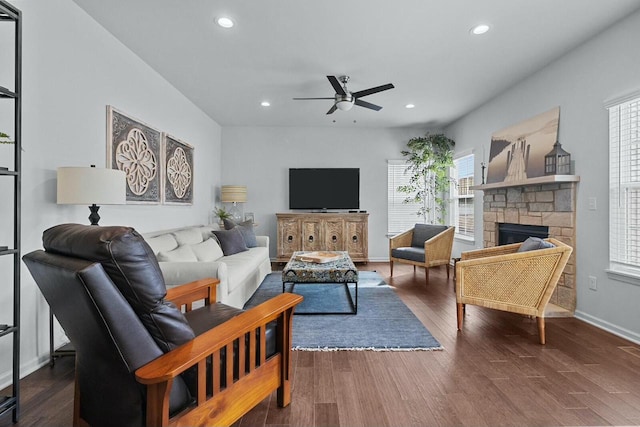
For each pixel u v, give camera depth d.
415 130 6.06
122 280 1.02
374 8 2.39
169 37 2.81
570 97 3.02
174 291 1.78
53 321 2.04
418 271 5.05
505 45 2.93
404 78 3.68
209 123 5.30
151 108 3.45
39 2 2.05
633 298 2.42
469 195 5.11
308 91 4.11
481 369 1.97
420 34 2.75
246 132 5.96
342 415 1.53
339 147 6.02
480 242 4.70
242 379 1.34
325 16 2.49
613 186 2.61
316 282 2.93
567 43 2.88
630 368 1.97
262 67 3.41
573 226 2.94
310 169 5.92
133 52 3.09
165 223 3.77
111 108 2.73
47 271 1.07
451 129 5.68
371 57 3.17
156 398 1.02
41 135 2.07
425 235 4.76
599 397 1.67
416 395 1.70
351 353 2.21
